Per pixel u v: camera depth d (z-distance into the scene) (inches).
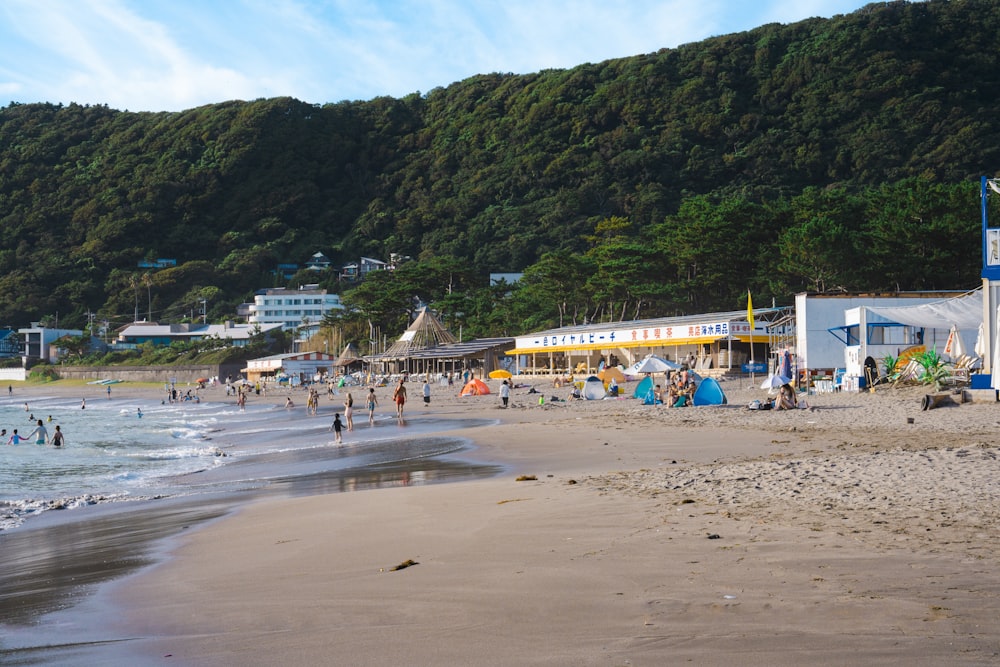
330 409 2316.7
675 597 235.0
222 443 1363.2
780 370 1263.5
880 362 1401.3
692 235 3440.0
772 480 457.7
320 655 208.2
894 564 258.1
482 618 229.3
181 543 421.4
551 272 3907.5
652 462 669.3
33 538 498.9
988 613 204.5
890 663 174.4
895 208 2967.5
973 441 694.5
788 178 7613.2
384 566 311.9
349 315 5521.7
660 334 2496.3
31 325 7736.2
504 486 539.5
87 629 258.1
